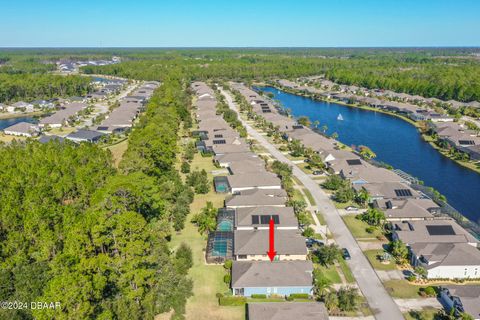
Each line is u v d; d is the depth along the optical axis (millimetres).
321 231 87812
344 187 105312
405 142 162750
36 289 56031
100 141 158000
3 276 58469
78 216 73688
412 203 93312
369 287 68562
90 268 56188
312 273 69125
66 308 49500
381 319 60938
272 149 149000
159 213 84312
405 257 76562
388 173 115000
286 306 59500
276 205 96750
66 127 187500
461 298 61188
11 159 110125
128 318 54281
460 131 160750
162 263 64938
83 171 99062
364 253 79312
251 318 57219
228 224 87000
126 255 59281
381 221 89500
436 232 80250
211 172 124562
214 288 67938
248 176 110750
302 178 120062
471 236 79875
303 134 156250
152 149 112750
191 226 89562
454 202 106688
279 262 70250
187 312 62062
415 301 65000
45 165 103000
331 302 62312
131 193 73312
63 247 69062
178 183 105250
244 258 75562
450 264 70500
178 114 186500
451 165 135750
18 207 79812
